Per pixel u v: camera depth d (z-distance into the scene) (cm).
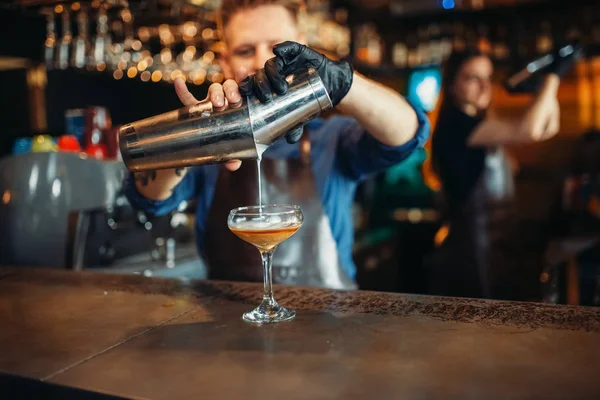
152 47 360
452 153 270
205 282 142
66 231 211
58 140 241
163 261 223
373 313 111
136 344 98
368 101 133
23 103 405
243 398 76
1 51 344
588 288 230
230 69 178
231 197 168
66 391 82
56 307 123
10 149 252
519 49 459
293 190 165
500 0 437
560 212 380
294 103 106
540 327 99
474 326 101
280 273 161
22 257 210
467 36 471
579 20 436
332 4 404
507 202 272
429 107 502
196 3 256
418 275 426
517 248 274
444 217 313
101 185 224
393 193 504
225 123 104
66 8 244
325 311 114
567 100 480
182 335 102
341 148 169
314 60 108
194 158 107
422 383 78
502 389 75
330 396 75
